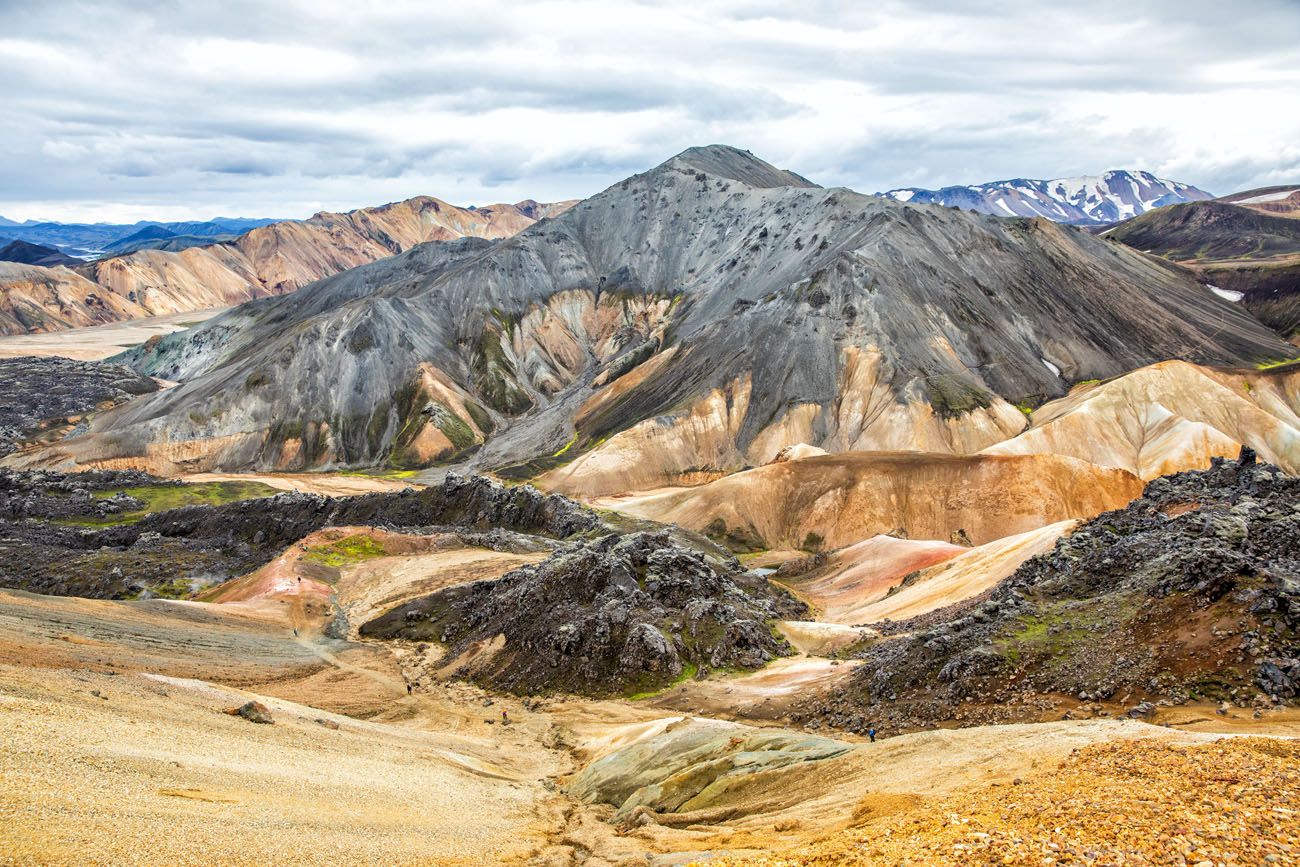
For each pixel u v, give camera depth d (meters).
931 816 25.22
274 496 175.00
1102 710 49.06
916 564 120.31
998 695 54.62
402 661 96.50
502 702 82.00
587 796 49.97
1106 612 58.44
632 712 72.69
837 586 124.06
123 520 187.88
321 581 124.12
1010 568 93.06
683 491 190.50
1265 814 20.66
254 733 46.34
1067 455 192.75
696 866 24.81
